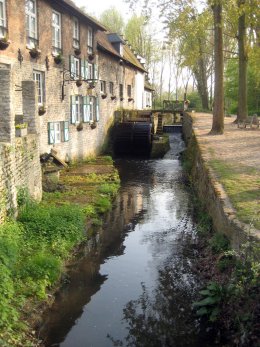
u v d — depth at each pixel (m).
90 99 20.86
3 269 5.82
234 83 33.19
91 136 20.95
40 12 14.48
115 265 7.88
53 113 16.12
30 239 7.94
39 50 14.26
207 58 36.53
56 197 11.91
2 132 8.04
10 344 4.82
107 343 5.42
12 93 8.11
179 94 66.69
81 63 18.73
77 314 6.10
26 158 9.50
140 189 14.73
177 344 5.34
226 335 5.13
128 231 9.94
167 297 6.54
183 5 17.55
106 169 17.09
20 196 8.83
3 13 12.15
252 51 18.89
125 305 6.36
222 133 17.44
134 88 31.81
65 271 7.45
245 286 5.05
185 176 16.97
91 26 20.11
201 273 7.00
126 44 34.97
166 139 26.23
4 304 5.21
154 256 8.30
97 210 11.24
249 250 5.40
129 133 23.30
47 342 5.42
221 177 9.30
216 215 8.05
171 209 11.90
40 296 6.21
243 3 15.55
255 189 8.12
